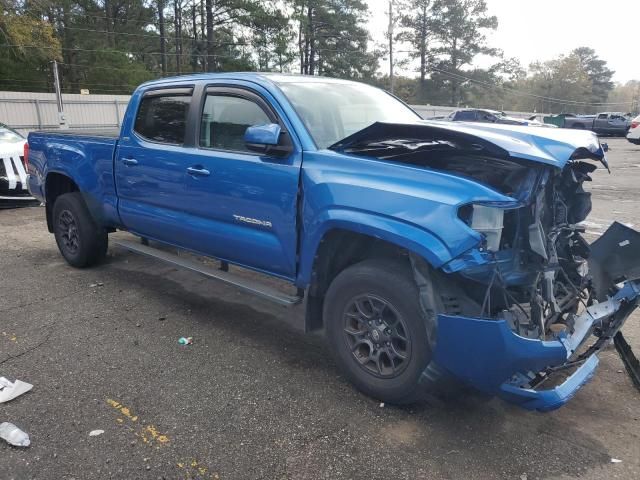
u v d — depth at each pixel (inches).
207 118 171.6
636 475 108.6
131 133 199.5
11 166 376.2
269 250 150.9
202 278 231.0
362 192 124.9
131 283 223.3
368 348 133.7
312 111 153.9
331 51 2412.6
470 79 2871.6
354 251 139.4
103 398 134.7
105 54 1937.7
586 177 151.9
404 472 109.0
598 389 142.6
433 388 123.9
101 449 114.8
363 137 135.3
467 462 112.3
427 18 2797.7
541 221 130.9
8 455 112.4
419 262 117.7
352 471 109.3
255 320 187.0
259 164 149.9
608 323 138.3
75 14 1957.4
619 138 1551.4
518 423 126.6
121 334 173.5
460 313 116.0
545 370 117.1
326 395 137.3
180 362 154.7
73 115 1348.4
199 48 2076.8
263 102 155.3
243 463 111.1
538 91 4126.5
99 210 219.8
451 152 131.4
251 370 150.4
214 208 164.9
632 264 135.1
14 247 280.5
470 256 108.8
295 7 2047.2
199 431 121.6
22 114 1270.9
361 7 2453.2
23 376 145.2
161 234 192.9
